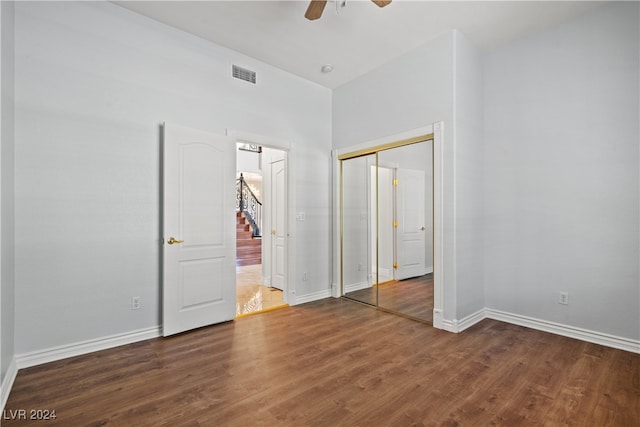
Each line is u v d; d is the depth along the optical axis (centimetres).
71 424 165
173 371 224
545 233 305
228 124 342
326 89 443
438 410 178
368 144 394
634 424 166
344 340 282
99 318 261
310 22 296
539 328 308
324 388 201
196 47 320
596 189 276
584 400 187
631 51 259
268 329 311
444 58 312
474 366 230
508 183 331
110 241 266
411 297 351
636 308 255
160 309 294
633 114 258
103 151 264
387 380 211
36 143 234
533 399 188
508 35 318
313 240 423
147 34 289
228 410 178
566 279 292
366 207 409
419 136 336
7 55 207
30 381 209
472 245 328
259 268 679
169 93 302
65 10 249
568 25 293
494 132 342
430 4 269
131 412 176
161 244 295
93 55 261
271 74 380
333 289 443
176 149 294
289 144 397
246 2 268
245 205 1011
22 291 227
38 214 234
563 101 295
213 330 307
